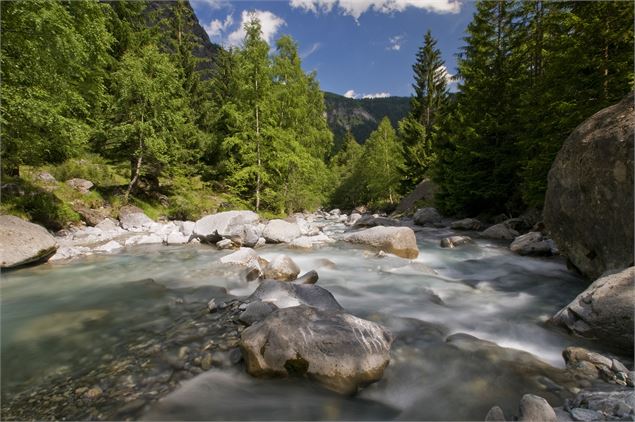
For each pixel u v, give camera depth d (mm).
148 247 11734
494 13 18875
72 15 11000
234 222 12453
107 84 17031
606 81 10672
